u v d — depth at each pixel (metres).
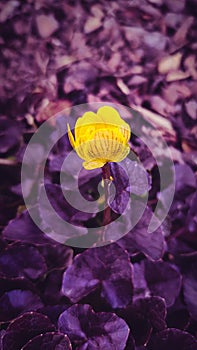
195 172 0.28
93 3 0.36
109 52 0.34
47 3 0.36
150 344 0.21
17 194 0.27
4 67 0.32
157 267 0.24
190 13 0.36
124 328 0.21
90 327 0.21
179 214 0.26
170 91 0.32
